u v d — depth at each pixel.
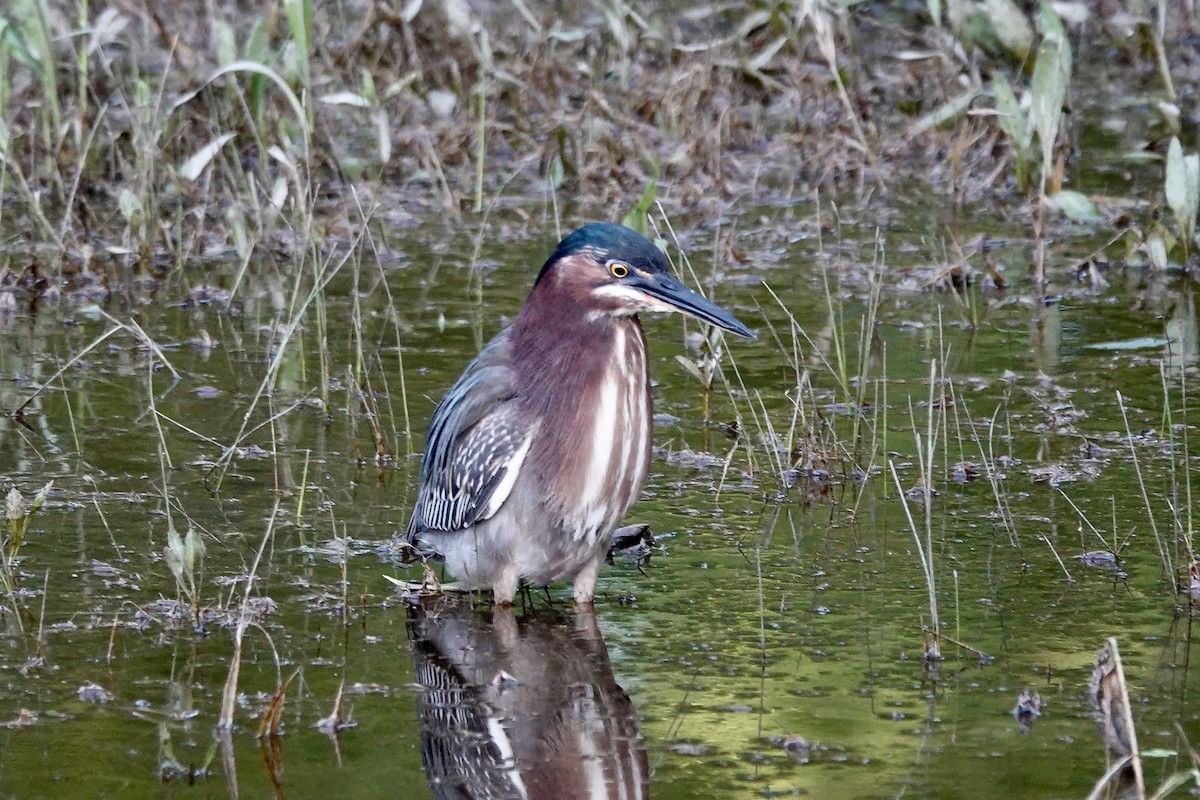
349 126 21.81
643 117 21.53
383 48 22.47
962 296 16.14
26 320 15.45
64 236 16.73
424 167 20.45
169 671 8.69
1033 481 11.58
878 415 13.00
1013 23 20.44
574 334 9.48
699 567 10.26
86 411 12.99
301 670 8.77
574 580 9.88
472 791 7.43
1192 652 8.89
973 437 12.48
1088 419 12.78
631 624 9.43
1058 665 8.74
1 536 10.41
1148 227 17.55
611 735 7.99
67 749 7.79
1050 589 9.77
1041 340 14.80
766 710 8.24
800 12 22.56
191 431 12.20
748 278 16.62
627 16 24.03
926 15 25.53
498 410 9.62
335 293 16.33
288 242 17.67
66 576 9.91
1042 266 16.55
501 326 15.18
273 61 18.55
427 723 8.15
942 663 8.80
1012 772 7.55
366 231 14.16
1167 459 11.90
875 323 15.27
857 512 11.16
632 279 9.45
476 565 9.86
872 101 22.59
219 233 17.97
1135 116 22.80
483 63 19.98
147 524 10.77
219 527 10.77
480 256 17.59
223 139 16.83
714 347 13.52
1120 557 10.23
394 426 12.77
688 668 8.78
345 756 7.77
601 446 9.45
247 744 7.89
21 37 17.77
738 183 20.30
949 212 19.20
